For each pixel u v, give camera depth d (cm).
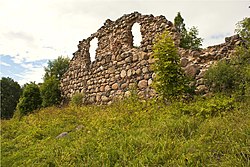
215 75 691
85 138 574
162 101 767
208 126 492
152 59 950
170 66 741
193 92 746
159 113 682
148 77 949
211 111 590
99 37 1316
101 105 1116
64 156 490
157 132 517
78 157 478
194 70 796
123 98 1021
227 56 774
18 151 614
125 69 1058
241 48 699
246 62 671
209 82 713
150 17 1036
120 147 471
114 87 1102
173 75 729
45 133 752
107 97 1133
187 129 512
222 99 639
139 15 1088
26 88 1559
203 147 414
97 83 1212
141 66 988
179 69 757
